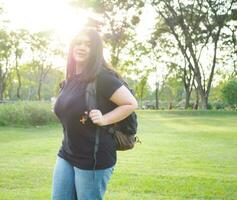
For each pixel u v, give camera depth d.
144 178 8.35
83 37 3.76
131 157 11.34
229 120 30.61
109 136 3.75
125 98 3.69
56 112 3.82
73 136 3.71
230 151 13.02
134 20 44.28
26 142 14.73
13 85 80.31
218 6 45.62
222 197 7.04
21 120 22.19
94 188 3.72
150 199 6.81
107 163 3.73
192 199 6.90
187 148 13.62
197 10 45.78
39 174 8.68
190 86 56.31
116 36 44.78
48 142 14.80
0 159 10.71
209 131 20.73
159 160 10.93
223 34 47.09
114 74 3.78
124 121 3.78
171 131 20.53
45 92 82.75
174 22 45.22
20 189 7.39
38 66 62.69
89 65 3.74
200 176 8.74
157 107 62.78
